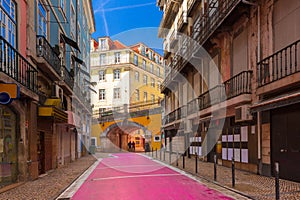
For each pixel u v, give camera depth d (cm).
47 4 1418
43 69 1276
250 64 1256
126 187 959
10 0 959
